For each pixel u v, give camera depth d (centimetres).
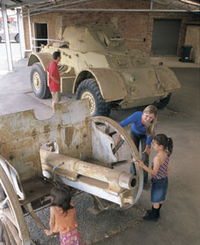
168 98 690
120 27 1497
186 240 295
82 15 1440
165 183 300
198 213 337
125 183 233
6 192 219
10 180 245
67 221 232
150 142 345
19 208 220
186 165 446
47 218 317
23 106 703
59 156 291
